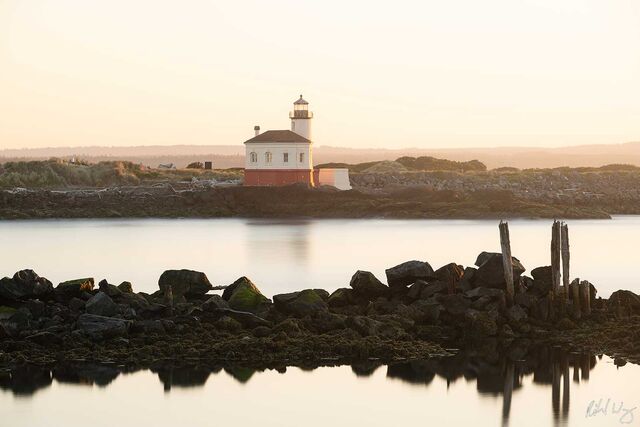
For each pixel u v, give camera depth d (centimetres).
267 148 18038
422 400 4772
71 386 4881
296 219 17738
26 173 19138
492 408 4666
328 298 6269
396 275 6225
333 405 4678
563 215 18325
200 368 5169
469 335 5834
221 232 15238
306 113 18462
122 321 5519
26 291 5931
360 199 18325
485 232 15162
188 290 6231
